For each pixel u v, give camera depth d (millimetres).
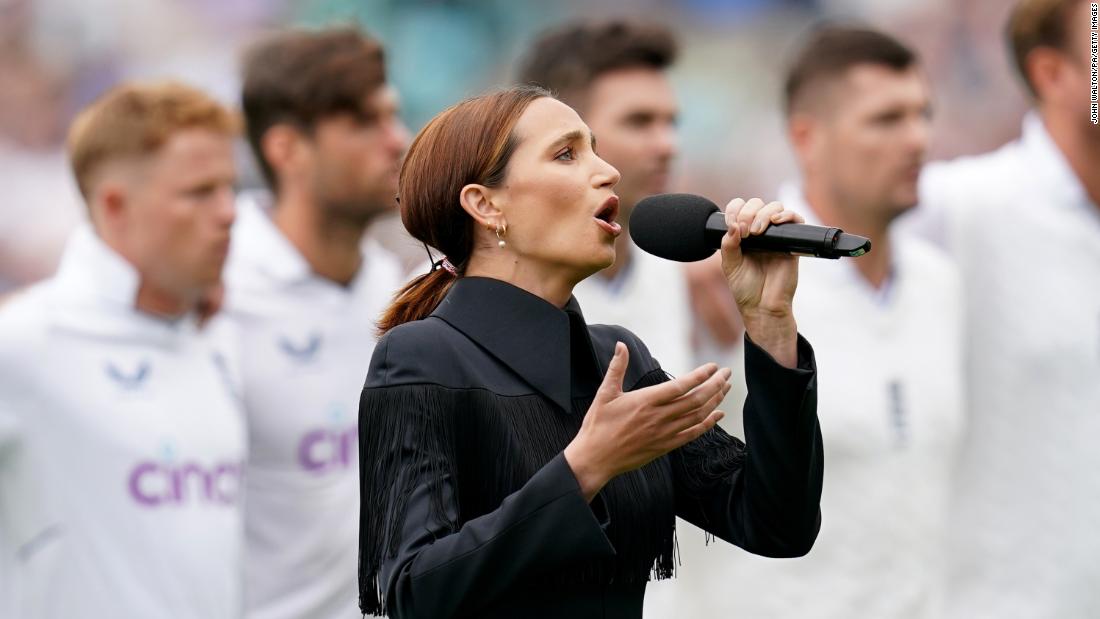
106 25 40438
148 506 16656
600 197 10281
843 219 19594
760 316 10211
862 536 18516
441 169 10445
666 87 18844
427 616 9344
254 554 18375
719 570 18656
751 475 10336
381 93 19016
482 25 42312
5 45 39719
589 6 43125
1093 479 19797
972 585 20094
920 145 19281
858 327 18953
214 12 41094
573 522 9203
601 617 10023
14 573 16422
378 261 19859
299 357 18781
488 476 9898
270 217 19359
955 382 19344
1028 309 20109
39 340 16484
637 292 18656
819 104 19484
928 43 41906
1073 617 19750
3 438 16344
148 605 16531
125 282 16891
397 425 9812
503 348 10172
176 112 17078
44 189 39188
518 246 10328
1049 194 20172
